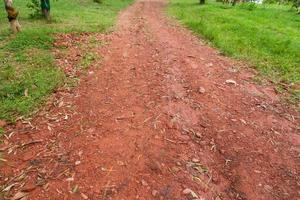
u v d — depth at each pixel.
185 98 5.41
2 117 4.56
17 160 3.67
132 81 6.07
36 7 12.95
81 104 5.04
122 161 3.63
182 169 3.59
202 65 7.44
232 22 13.27
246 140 4.31
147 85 5.88
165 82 6.06
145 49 8.66
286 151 4.15
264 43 9.68
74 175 3.40
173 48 8.95
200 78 6.47
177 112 4.86
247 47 9.20
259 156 3.98
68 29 9.98
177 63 7.40
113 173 3.44
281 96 5.97
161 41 9.85
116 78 6.22
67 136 4.13
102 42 9.12
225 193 3.31
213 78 6.57
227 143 4.20
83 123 4.45
